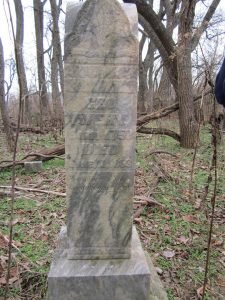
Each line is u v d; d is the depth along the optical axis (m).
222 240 3.63
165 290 2.79
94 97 2.28
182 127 8.50
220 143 6.78
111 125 2.32
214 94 2.45
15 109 13.07
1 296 2.70
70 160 2.37
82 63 2.22
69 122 2.31
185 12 7.18
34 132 11.34
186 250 3.45
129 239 2.48
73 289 2.35
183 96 8.33
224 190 5.09
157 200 4.68
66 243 2.70
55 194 4.93
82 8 2.14
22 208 4.46
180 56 7.99
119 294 2.38
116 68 2.24
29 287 2.86
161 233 3.78
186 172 6.06
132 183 2.41
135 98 2.29
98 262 2.47
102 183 2.41
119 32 2.18
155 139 9.38
